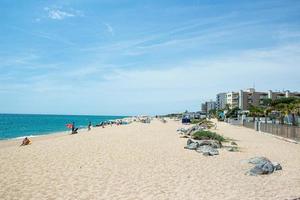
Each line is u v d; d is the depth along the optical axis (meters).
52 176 12.77
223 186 11.49
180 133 41.59
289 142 30.94
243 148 24.38
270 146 26.59
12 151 20.84
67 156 18.45
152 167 15.14
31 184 11.33
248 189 11.14
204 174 13.62
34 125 84.44
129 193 10.29
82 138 33.03
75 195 9.96
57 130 61.19
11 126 76.94
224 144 27.00
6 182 11.53
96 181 11.98
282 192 10.80
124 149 22.25
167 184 11.65
